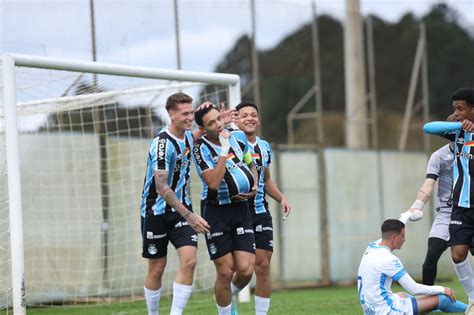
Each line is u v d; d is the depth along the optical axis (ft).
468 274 72.38
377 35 176.04
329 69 165.89
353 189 164.25
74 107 108.06
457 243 71.15
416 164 177.68
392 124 176.86
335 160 161.68
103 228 119.55
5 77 81.71
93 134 120.16
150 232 66.13
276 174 153.07
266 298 71.77
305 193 156.87
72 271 117.08
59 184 117.29
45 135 117.29
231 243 66.90
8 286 100.73
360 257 163.84
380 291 66.18
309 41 162.50
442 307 68.90
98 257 118.93
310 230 156.76
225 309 67.67
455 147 70.85
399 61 178.50
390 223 67.77
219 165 64.28
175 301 64.75
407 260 171.32
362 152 166.50
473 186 69.82
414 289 66.90
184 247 65.26
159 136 64.64
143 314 94.63
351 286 158.71
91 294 117.60
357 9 173.47
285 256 152.46
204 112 65.31
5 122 81.71
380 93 175.32
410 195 175.52
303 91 160.97
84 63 87.40
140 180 121.80
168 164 64.13
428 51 218.59
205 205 67.21
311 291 140.56
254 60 152.15
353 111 169.48
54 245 116.37
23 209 114.32
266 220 71.77
